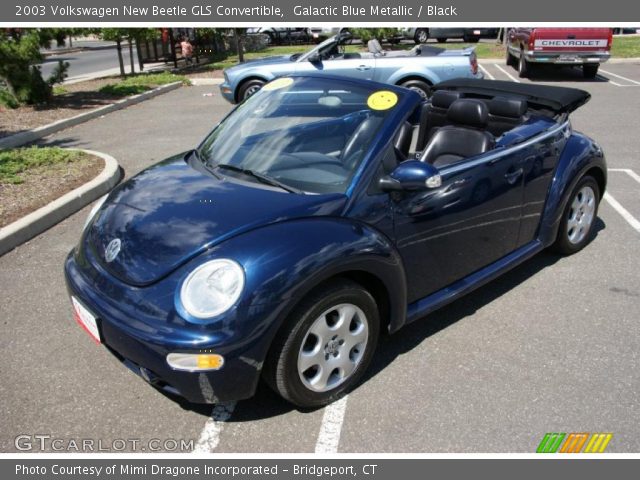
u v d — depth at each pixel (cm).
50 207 535
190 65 2083
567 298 396
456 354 333
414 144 415
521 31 1500
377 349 339
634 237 498
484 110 376
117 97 1278
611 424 277
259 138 343
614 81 1410
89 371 319
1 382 309
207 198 295
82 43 4584
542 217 414
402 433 273
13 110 1135
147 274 257
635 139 825
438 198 319
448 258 339
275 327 247
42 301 394
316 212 277
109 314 257
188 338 238
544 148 397
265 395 301
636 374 313
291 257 252
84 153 748
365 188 292
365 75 1009
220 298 241
